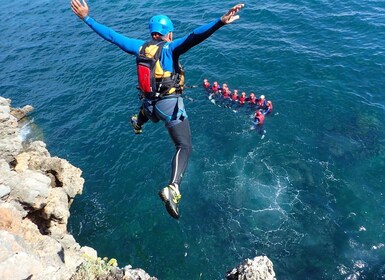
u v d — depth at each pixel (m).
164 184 20.16
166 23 5.37
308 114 22.89
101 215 19.23
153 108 5.35
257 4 33.72
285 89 24.73
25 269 6.62
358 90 23.94
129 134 23.20
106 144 22.92
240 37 29.80
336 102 23.36
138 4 37.97
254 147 21.31
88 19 5.36
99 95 26.92
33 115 26.39
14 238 7.55
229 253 16.70
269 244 16.83
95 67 30.09
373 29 28.64
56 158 19.34
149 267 16.72
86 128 24.42
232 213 18.28
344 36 28.36
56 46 34.34
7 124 18.00
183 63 27.88
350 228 17.06
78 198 20.08
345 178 19.17
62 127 24.89
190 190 19.56
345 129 21.69
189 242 17.39
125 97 26.22
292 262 16.06
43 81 29.78
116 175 21.02
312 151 20.73
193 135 22.42
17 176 14.23
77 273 8.59
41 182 14.62
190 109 23.98
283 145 21.25
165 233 17.95
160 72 5.07
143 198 19.66
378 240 16.47
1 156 17.20
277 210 18.14
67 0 44.50
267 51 27.94
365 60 25.94
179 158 5.25
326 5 32.25
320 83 24.77
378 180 18.86
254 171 20.08
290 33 29.45
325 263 15.88
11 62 32.97
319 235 16.94
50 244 10.87
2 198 12.52
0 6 46.31
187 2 36.41
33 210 14.28
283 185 19.25
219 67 27.14
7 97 28.53
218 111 23.73
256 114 22.31
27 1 46.56
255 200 18.72
